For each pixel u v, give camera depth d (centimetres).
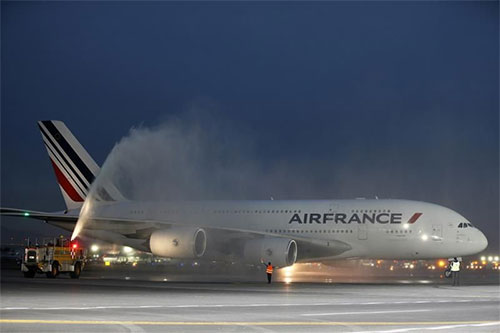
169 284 3900
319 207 4862
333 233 4728
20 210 4931
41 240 4703
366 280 4778
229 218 5091
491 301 2764
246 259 4547
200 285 3828
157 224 4862
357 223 4691
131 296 2897
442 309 2369
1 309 2284
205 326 1836
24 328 1780
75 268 4688
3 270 6250
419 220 4600
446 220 4606
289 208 4941
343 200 4891
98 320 1964
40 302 2567
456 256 4625
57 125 5666
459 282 4472
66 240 4766
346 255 4731
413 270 8188
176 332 1712
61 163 5650
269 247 4469
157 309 2306
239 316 2089
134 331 1727
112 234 5438
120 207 5512
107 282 4056
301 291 3347
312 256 4825
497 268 8725
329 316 2102
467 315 2156
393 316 2111
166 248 4694
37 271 4584
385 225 4634
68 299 2716
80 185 5597
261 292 3238
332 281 4575
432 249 4588
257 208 5044
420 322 1950
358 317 2077
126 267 7325
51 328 1780
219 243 4903
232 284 3988
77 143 5625
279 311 2259
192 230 4678
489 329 1795
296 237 4712
